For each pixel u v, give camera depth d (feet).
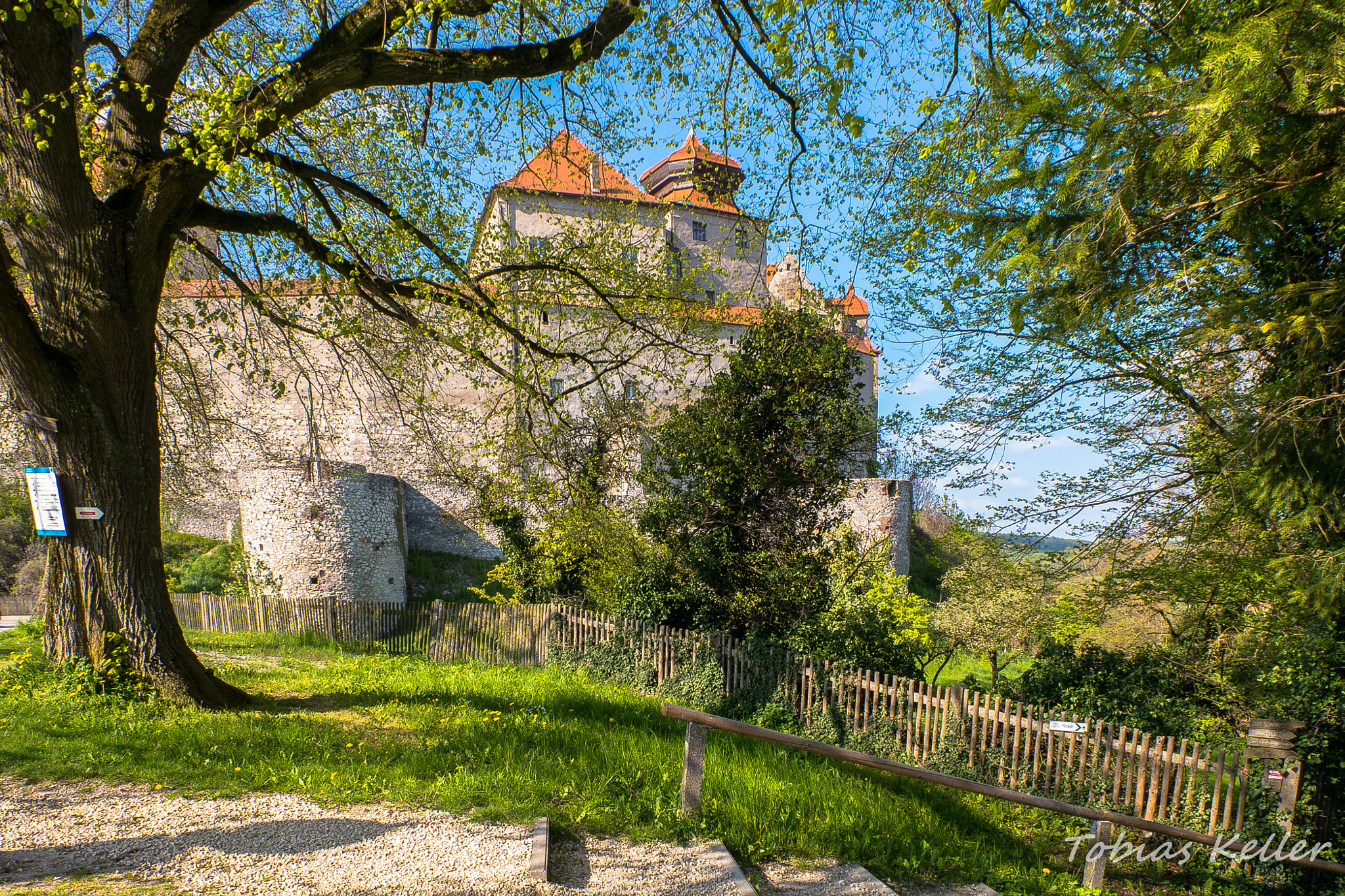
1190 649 26.25
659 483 42.06
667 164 96.99
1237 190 14.87
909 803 19.77
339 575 80.28
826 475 39.60
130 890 9.89
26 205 19.02
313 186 26.78
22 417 19.65
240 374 85.51
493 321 30.73
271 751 16.78
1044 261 16.03
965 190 18.25
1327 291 14.52
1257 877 19.08
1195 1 14.64
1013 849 18.65
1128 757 21.42
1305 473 15.69
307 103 21.21
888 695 27.14
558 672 40.65
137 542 20.79
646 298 35.45
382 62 20.76
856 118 20.47
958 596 29.55
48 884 9.86
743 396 39.78
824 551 40.14
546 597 52.19
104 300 19.97
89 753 15.53
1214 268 19.33
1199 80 13.19
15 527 81.00
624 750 19.17
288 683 27.22
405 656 53.21
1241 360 21.63
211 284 34.09
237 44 26.50
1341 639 20.12
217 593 78.38
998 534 27.84
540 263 33.37
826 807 16.96
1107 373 25.72
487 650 49.70
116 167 20.85
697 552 39.75
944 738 24.85
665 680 36.70
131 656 20.47
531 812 14.08
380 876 11.04
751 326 40.34
